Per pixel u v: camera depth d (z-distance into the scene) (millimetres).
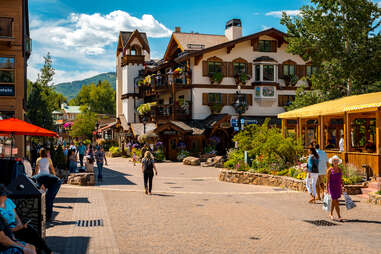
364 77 28219
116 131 61719
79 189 17297
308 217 11242
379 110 16719
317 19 28734
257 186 19578
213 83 43312
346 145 18922
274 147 21312
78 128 85562
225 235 9055
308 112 22938
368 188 15383
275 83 44094
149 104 46906
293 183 17609
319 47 28969
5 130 14797
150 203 13656
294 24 30375
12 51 26188
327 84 29234
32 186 7199
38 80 47750
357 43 27953
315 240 8625
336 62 28406
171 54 50062
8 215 5859
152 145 40844
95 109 144250
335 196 10781
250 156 23844
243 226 10031
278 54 45406
